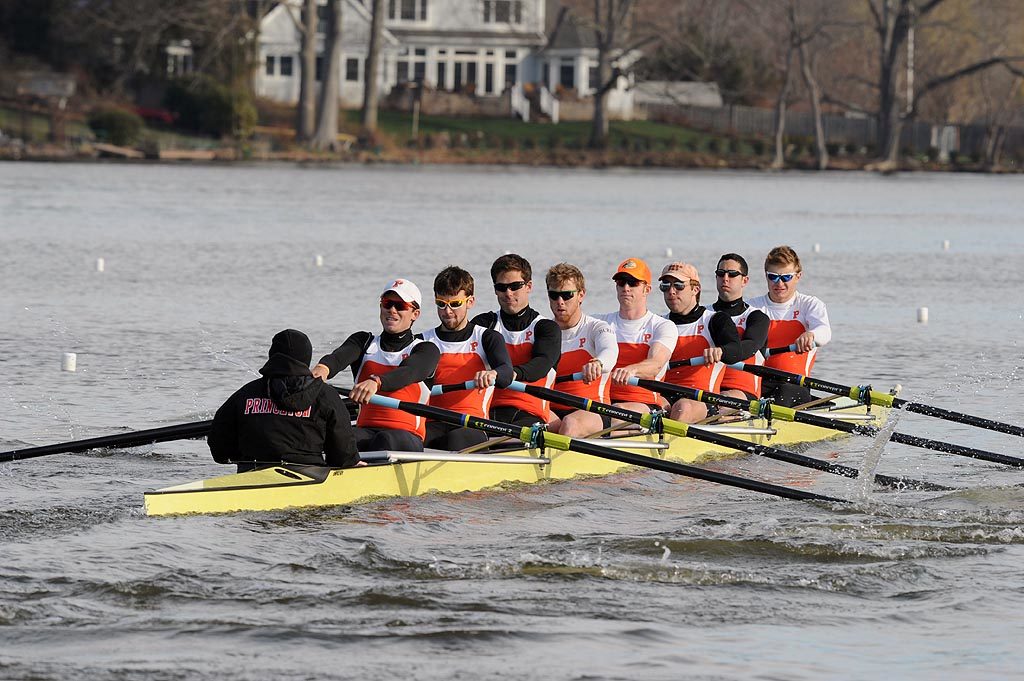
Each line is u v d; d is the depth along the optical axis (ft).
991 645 96.99
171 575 108.68
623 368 164.25
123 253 389.80
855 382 215.72
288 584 107.55
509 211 601.62
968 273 392.47
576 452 152.56
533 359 150.92
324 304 292.61
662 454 163.43
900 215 643.86
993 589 109.40
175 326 256.11
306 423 131.03
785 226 561.84
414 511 132.77
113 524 122.72
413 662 92.22
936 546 122.01
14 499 131.75
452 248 427.74
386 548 118.62
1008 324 283.79
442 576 111.04
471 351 147.54
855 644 96.94
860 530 128.06
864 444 181.16
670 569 113.39
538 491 144.87
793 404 184.96
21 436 163.02
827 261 425.69
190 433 135.33
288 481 129.08
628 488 147.95
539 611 102.63
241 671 90.33
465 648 94.79
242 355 226.38
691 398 164.14
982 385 214.07
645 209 640.17
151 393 192.75
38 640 95.04
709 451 169.27
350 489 133.18
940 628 100.53
